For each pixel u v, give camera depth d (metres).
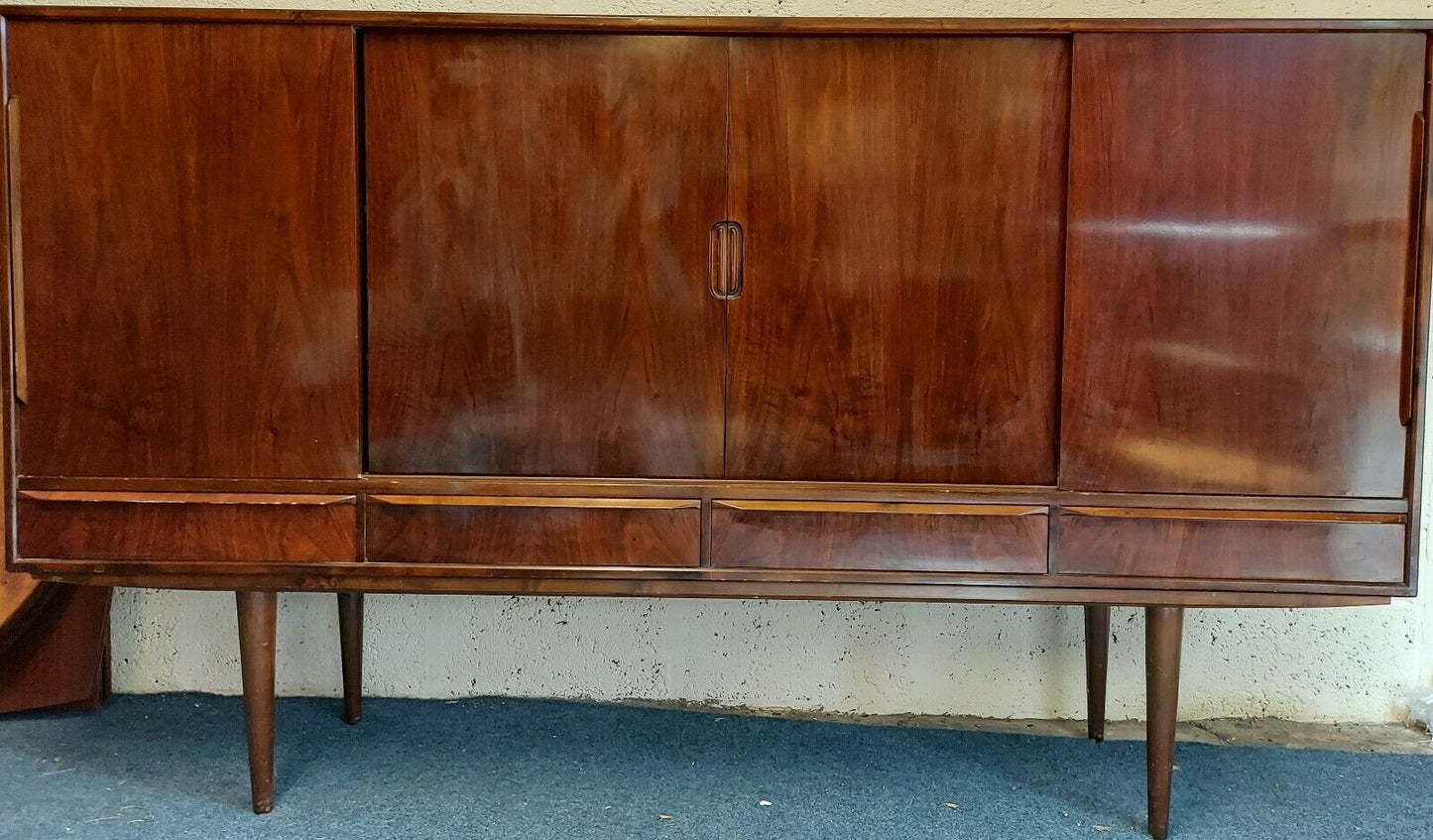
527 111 1.30
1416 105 1.25
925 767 1.62
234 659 1.91
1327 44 1.25
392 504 1.33
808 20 1.27
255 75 1.29
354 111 1.30
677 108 1.30
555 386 1.33
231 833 1.36
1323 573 1.29
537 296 1.32
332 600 1.89
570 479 1.34
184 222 1.30
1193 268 1.28
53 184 1.30
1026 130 1.29
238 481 1.33
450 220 1.32
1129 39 1.26
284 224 1.31
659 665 1.90
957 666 1.88
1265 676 1.85
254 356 1.32
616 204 1.31
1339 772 1.61
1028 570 1.31
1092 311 1.29
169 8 1.28
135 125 1.29
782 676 1.89
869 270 1.31
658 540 1.33
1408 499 1.28
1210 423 1.29
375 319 1.33
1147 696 1.36
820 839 1.37
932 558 1.32
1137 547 1.30
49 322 1.31
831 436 1.33
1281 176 1.26
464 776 1.55
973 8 1.80
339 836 1.36
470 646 1.90
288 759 1.61
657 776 1.57
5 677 1.75
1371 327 1.27
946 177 1.30
